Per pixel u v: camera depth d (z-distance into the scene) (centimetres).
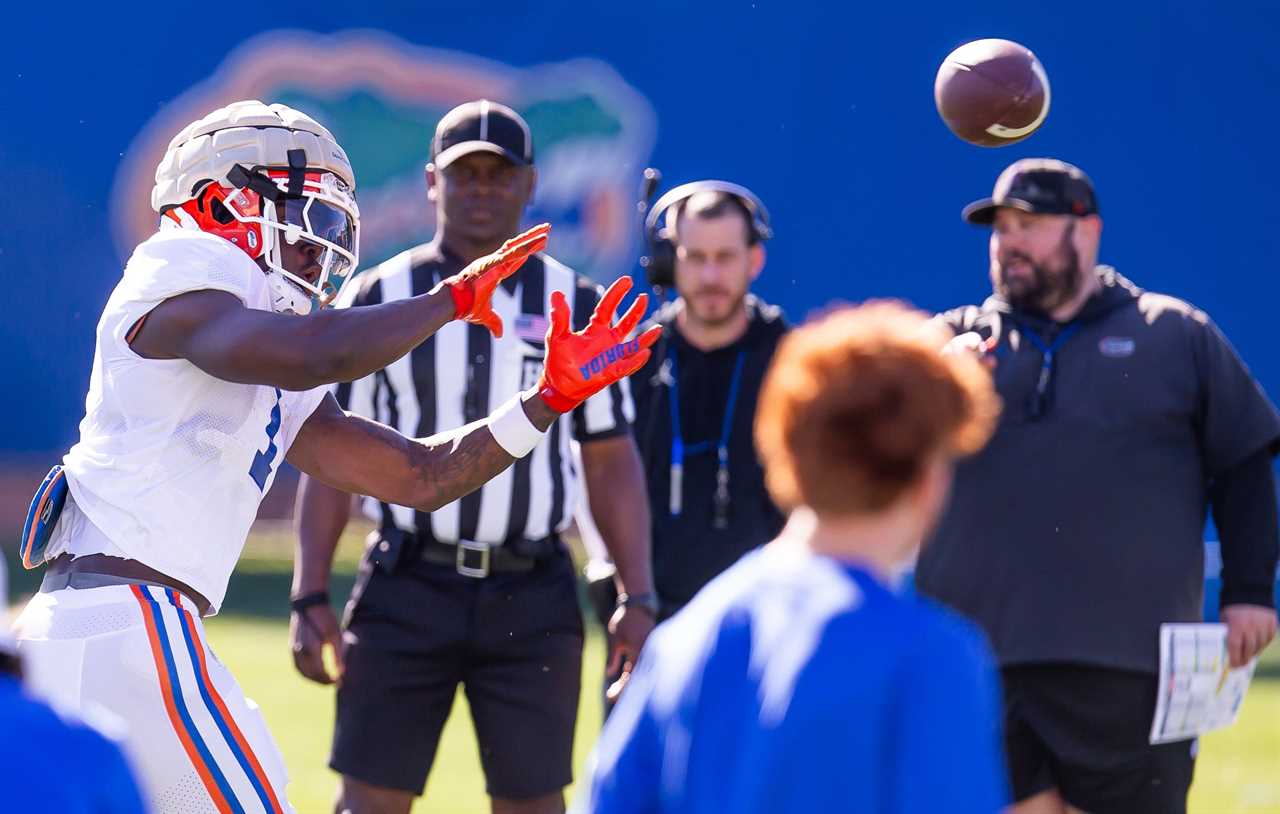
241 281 1098
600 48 4378
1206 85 4194
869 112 4262
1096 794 1579
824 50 4281
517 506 1592
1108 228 4203
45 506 1107
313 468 1205
